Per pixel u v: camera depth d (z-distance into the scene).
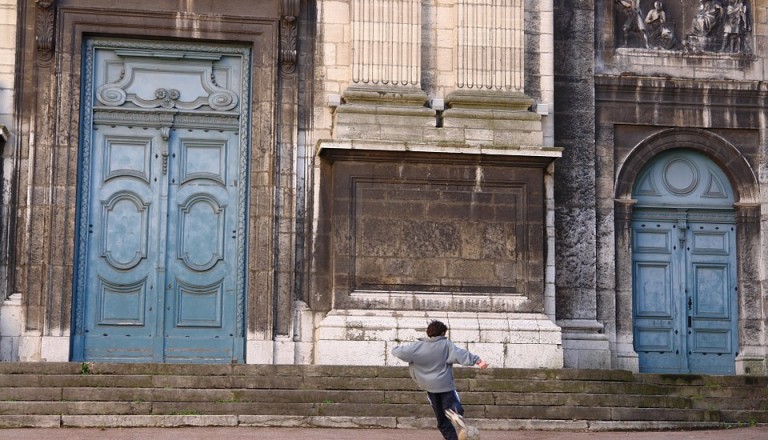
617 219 20.88
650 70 21.19
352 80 19.75
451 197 19.58
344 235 19.31
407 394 16.50
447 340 13.29
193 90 19.95
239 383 16.80
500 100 19.95
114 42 19.75
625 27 21.30
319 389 16.88
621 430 16.44
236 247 19.77
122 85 19.78
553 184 20.36
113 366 16.91
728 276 21.28
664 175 21.38
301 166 19.75
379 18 19.91
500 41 20.16
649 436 15.66
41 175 19.17
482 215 19.62
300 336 19.41
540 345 19.33
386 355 18.98
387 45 19.88
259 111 19.73
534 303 19.55
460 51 20.05
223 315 19.69
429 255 19.45
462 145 19.31
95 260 19.50
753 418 17.30
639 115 21.06
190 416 15.54
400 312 19.23
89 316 19.38
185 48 19.91
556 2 20.94
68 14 19.47
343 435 14.88
